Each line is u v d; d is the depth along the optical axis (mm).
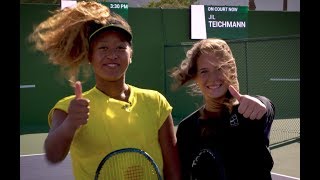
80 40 2451
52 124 2297
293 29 14641
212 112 2564
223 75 2492
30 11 12031
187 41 13812
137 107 2494
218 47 2525
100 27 2406
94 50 2445
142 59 13461
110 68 2422
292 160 8023
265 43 14062
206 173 2465
